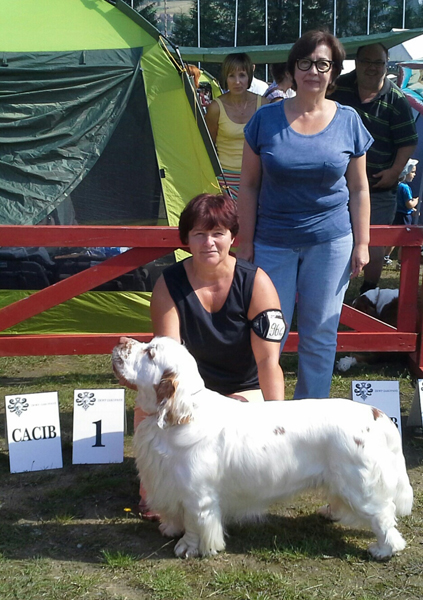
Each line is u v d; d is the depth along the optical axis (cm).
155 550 299
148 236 452
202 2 2167
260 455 279
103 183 601
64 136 591
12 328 582
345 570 285
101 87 594
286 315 371
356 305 614
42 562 289
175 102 601
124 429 388
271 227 361
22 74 580
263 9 2130
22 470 371
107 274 466
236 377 330
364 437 281
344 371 554
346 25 2144
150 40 602
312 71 333
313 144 340
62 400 477
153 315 320
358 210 367
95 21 608
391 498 288
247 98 679
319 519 326
